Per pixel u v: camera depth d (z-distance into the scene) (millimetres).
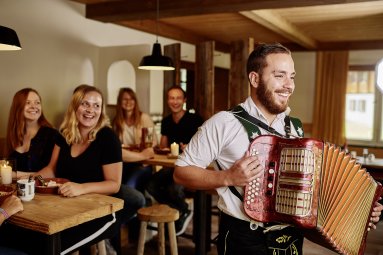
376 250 3453
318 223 1258
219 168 1465
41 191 1954
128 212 2791
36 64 4121
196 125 3889
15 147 3014
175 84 4645
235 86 4434
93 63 4852
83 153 2244
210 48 4348
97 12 4543
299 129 1522
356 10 4426
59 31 4348
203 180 1372
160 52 3820
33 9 4035
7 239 1997
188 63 6422
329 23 5168
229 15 4938
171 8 3990
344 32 5809
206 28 5820
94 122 2234
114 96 4945
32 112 3000
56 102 4387
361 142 6992
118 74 4992
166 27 5574
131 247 3322
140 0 4180
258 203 1307
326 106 6918
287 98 1367
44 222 1508
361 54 6859
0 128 3811
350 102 7074
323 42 6785
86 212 1649
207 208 3180
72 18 4496
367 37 6234
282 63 1338
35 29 4074
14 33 2514
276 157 1299
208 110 4387
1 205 1640
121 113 4000
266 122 1413
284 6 3619
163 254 2613
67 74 4492
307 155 1251
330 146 1347
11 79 3877
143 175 3529
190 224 3996
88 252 2752
